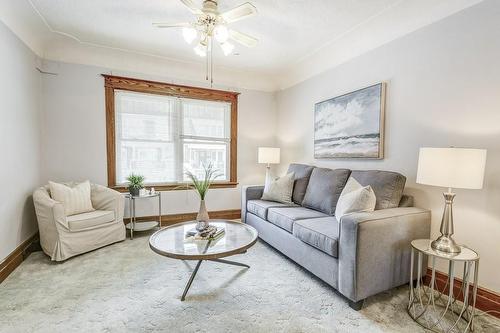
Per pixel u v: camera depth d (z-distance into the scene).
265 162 4.11
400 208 2.19
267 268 2.49
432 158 1.69
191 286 2.12
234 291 2.06
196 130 4.14
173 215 3.98
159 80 3.82
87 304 1.85
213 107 4.25
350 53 3.07
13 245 2.46
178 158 4.01
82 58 3.37
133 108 3.72
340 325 1.66
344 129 3.12
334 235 2.00
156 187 3.84
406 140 2.45
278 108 4.64
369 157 2.78
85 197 2.99
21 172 2.66
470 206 1.96
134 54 3.51
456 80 2.05
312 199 3.01
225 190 4.36
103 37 3.04
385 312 1.80
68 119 3.35
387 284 1.93
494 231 1.83
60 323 1.65
